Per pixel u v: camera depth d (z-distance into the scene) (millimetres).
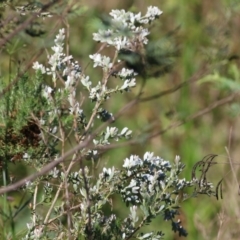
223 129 10555
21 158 5348
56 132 5680
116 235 5332
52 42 5176
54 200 5309
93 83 10109
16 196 6094
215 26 8719
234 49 9125
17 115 5141
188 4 10297
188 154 9695
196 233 8461
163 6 10617
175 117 7117
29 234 5242
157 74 4824
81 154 5254
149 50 4766
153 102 11281
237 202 7434
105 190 5410
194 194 5496
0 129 5203
